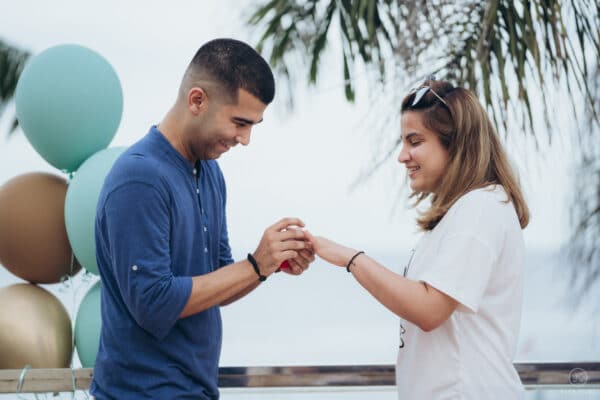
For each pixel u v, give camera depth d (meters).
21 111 2.69
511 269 1.71
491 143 1.79
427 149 1.77
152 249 1.68
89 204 2.54
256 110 1.78
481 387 1.67
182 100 1.80
